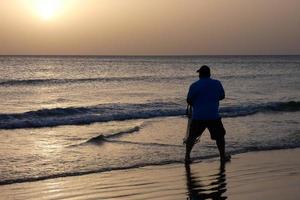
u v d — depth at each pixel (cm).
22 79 4494
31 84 4003
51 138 1344
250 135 1389
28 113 1812
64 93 3203
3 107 2320
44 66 8606
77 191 795
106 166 982
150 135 1374
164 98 2805
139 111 2005
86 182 855
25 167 962
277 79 5100
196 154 1106
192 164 1011
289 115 1984
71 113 1936
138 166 988
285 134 1411
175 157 1073
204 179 882
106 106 2219
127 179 879
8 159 1035
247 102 2595
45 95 3036
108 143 1233
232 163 1023
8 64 9219
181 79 4909
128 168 970
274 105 2245
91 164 997
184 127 1555
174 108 2180
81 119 1744
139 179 880
